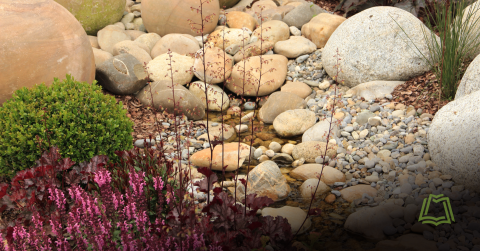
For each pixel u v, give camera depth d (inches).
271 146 192.5
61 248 95.7
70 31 191.3
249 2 353.1
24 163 135.5
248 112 238.1
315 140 194.2
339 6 325.1
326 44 257.9
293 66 275.0
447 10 213.0
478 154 131.5
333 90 245.9
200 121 224.7
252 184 153.7
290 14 311.6
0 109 141.4
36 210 105.3
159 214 102.9
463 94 173.0
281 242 100.6
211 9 285.9
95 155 142.3
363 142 184.4
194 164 177.2
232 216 100.7
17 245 92.7
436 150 153.0
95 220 98.6
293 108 225.3
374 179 156.0
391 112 201.9
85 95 147.5
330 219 135.9
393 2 301.9
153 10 283.4
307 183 155.9
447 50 192.5
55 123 136.2
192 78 262.8
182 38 268.5
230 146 183.2
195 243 94.2
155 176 119.5
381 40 228.8
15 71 172.1
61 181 127.6
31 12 178.4
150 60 256.7
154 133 203.9
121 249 100.7
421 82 217.8
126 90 226.4
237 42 276.2
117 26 285.0
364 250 118.0
